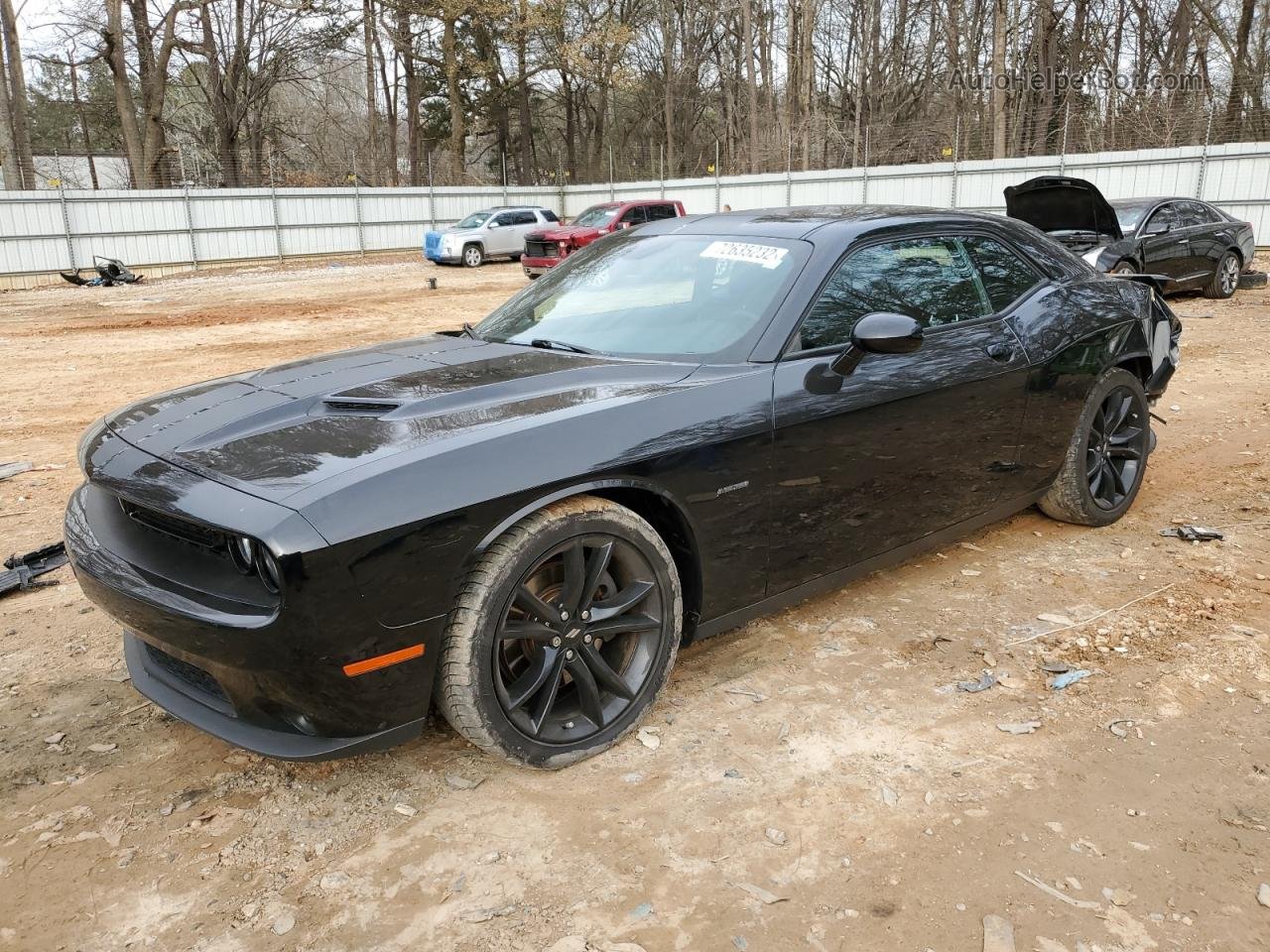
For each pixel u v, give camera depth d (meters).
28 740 2.82
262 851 2.30
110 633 3.58
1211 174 22.75
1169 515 4.63
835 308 3.12
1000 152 34.84
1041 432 3.88
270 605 2.12
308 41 38.09
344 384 2.88
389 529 2.14
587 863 2.23
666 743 2.72
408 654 2.26
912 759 2.63
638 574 2.67
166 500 2.27
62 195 24.91
